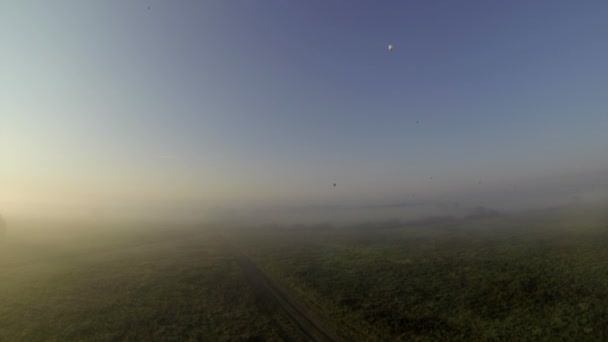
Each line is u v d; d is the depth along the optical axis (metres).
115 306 37.75
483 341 24.28
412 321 29.23
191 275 54.81
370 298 36.81
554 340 23.30
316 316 32.38
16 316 34.81
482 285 38.78
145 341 27.42
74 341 27.84
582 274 39.06
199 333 28.72
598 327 24.45
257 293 42.22
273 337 27.27
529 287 35.88
